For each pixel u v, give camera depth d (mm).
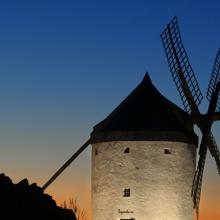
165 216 45625
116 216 45781
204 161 46250
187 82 47844
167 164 45812
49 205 32500
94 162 47188
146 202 45531
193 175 46812
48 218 31500
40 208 31734
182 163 46219
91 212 47250
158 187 45625
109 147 46188
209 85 47594
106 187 46156
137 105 46938
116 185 45875
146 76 48406
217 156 47562
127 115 46562
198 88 47562
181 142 46219
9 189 31766
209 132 46625
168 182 45812
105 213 46125
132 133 45750
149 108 46750
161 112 46719
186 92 47750
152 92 47656
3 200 30859
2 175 32531
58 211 32625
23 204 31266
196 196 46625
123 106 47312
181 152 46219
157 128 45938
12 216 30125
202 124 46688
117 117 46750
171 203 45781
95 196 46906
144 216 45500
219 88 46094
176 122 46688
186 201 46375
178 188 46031
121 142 45906
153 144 45750
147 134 45719
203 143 46062
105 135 46375
